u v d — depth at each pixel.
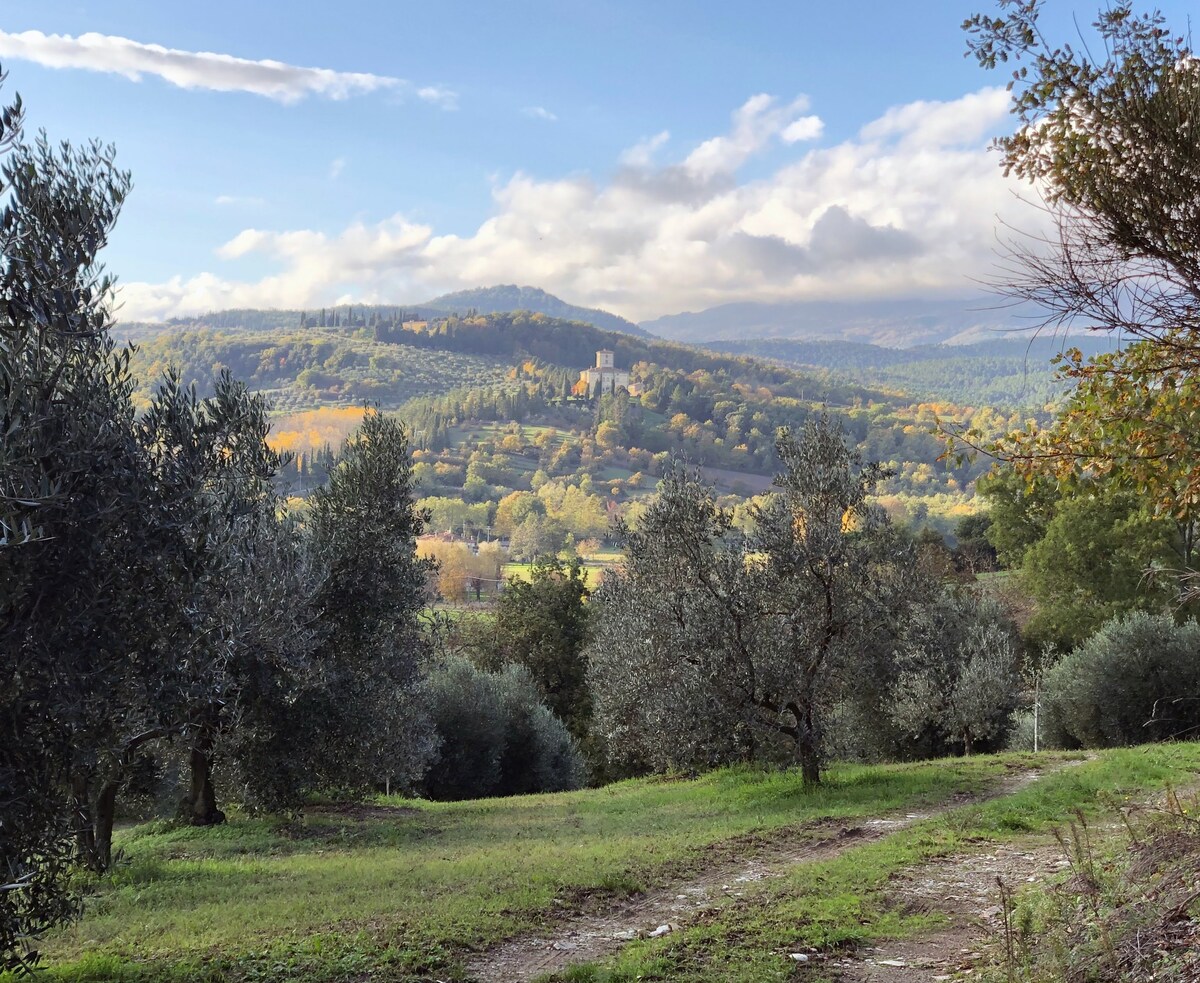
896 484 180.25
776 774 25.95
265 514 17.84
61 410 8.20
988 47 7.42
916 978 7.80
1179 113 6.80
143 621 8.77
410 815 25.31
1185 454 8.15
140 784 21.14
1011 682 33.06
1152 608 40.41
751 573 21.94
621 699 26.11
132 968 8.70
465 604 99.12
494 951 9.30
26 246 8.10
